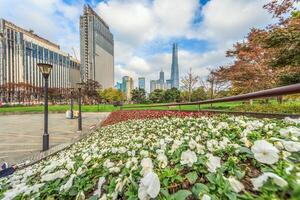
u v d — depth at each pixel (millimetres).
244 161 1395
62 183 1584
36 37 76062
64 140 7891
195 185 1086
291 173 790
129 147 2307
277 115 4945
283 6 7246
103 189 1420
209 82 24016
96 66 77188
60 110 26656
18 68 62969
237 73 10750
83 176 1593
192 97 29672
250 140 1703
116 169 1546
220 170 1174
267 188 772
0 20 58250
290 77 7398
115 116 13219
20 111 24703
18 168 3791
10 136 8914
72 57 86562
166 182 1162
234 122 3027
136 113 11492
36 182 1865
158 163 1400
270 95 1229
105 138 4766
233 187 966
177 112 7977
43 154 5363
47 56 72188
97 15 79875
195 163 1289
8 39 59812
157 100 45312
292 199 630
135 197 1081
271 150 934
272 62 7848
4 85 49281
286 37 6512
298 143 1073
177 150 1676
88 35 75875
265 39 7203
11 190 1685
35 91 55031
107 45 90312
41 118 18719
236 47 11422
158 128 3953
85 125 12898
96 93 50688
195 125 3324
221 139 1973
